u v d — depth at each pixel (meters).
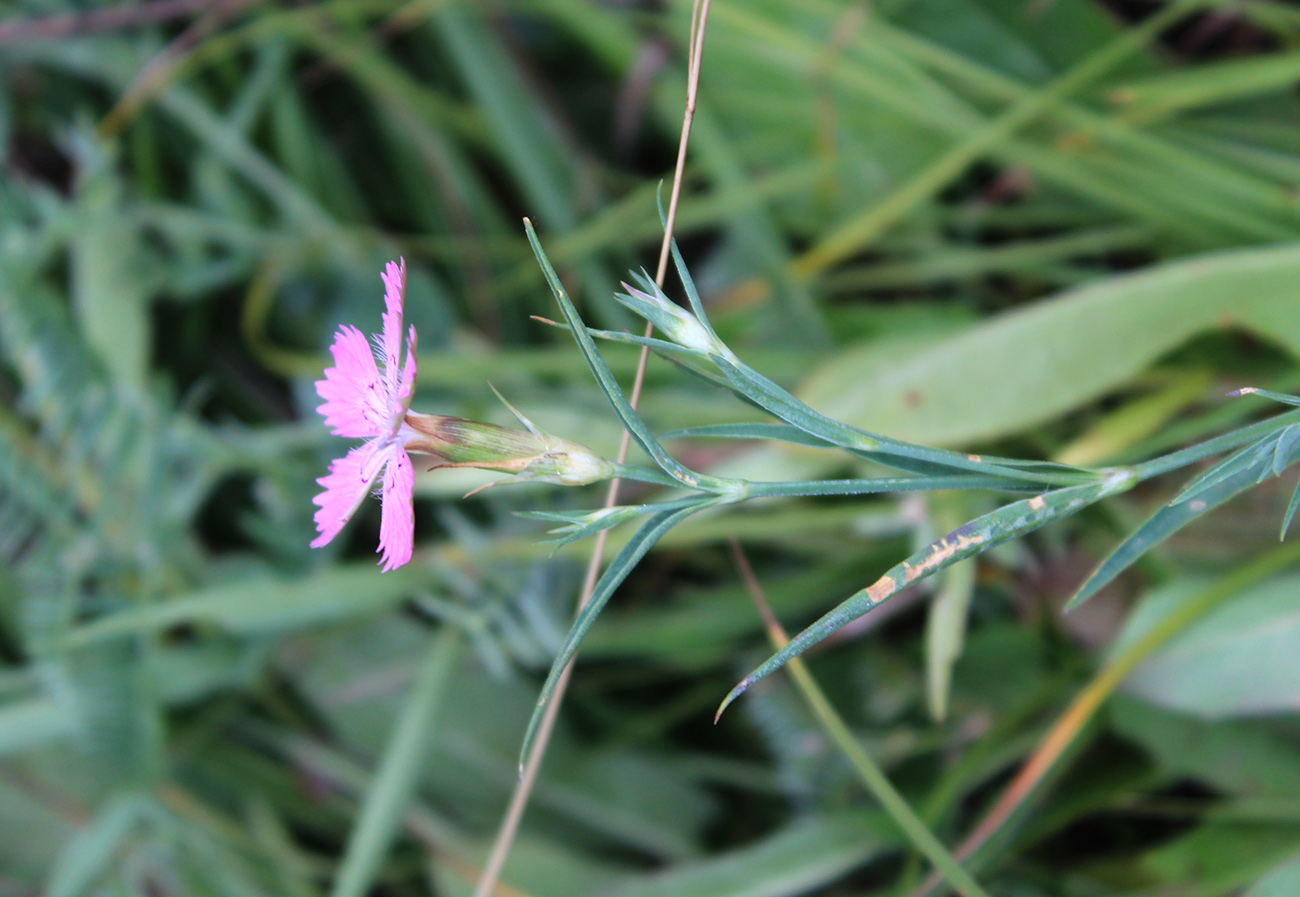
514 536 0.43
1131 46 0.41
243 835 0.43
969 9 0.47
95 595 0.43
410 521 0.28
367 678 0.44
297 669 0.45
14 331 0.42
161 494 0.43
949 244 0.50
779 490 0.28
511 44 0.51
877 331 0.48
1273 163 0.41
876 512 0.39
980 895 0.32
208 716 0.45
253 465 0.43
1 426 0.42
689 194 0.54
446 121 0.53
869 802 0.41
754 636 0.44
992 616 0.44
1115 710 0.38
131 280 0.46
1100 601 0.40
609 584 0.28
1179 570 0.38
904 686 0.42
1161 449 0.40
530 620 0.41
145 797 0.41
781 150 0.51
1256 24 0.45
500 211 0.57
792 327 0.48
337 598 0.41
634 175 0.55
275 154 0.54
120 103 0.51
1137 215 0.45
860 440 0.28
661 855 0.44
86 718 0.41
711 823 0.45
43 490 0.42
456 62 0.50
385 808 0.38
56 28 0.47
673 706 0.45
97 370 0.43
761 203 0.48
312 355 0.51
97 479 0.43
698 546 0.46
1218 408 0.40
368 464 0.28
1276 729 0.36
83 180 0.46
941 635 0.35
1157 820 0.41
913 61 0.46
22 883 0.43
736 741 0.46
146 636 0.42
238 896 0.42
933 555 0.28
